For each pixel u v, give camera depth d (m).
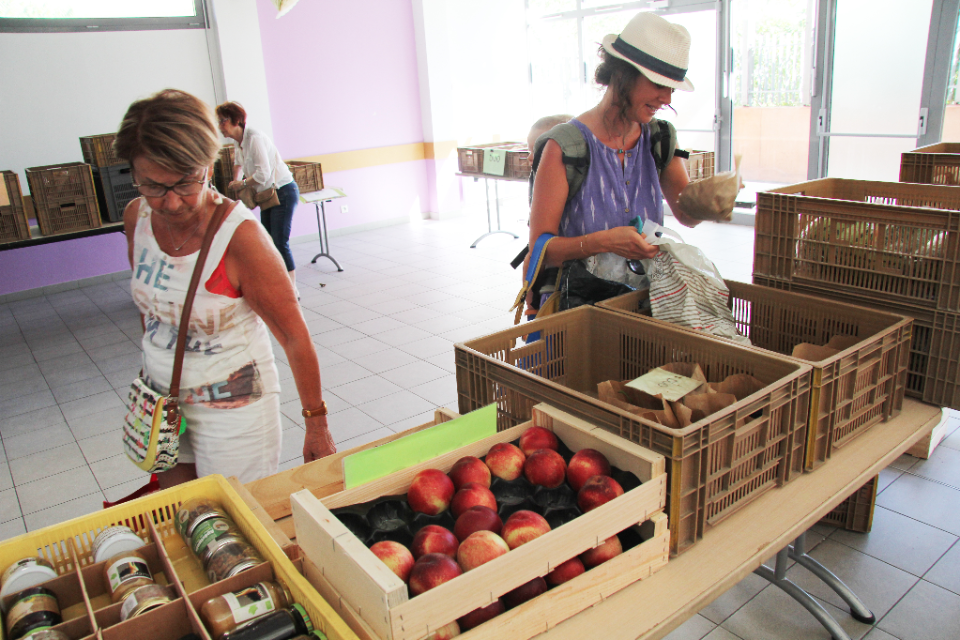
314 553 1.02
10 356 4.85
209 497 1.22
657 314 1.78
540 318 1.71
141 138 1.29
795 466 1.43
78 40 6.17
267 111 7.31
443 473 1.17
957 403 1.67
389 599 0.85
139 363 4.59
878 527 2.44
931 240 1.64
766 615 2.10
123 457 3.35
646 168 2.01
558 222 1.96
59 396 4.14
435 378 4.09
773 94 6.91
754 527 1.26
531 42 9.30
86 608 0.95
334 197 6.52
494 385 1.52
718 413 1.18
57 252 6.33
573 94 9.01
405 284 6.07
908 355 1.63
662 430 1.14
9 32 5.84
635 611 1.05
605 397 1.45
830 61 6.36
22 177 6.09
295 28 7.43
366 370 4.25
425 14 8.16
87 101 6.30
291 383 4.12
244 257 1.49
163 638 0.94
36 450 3.48
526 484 1.21
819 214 1.86
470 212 9.22
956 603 2.09
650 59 1.70
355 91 8.04
